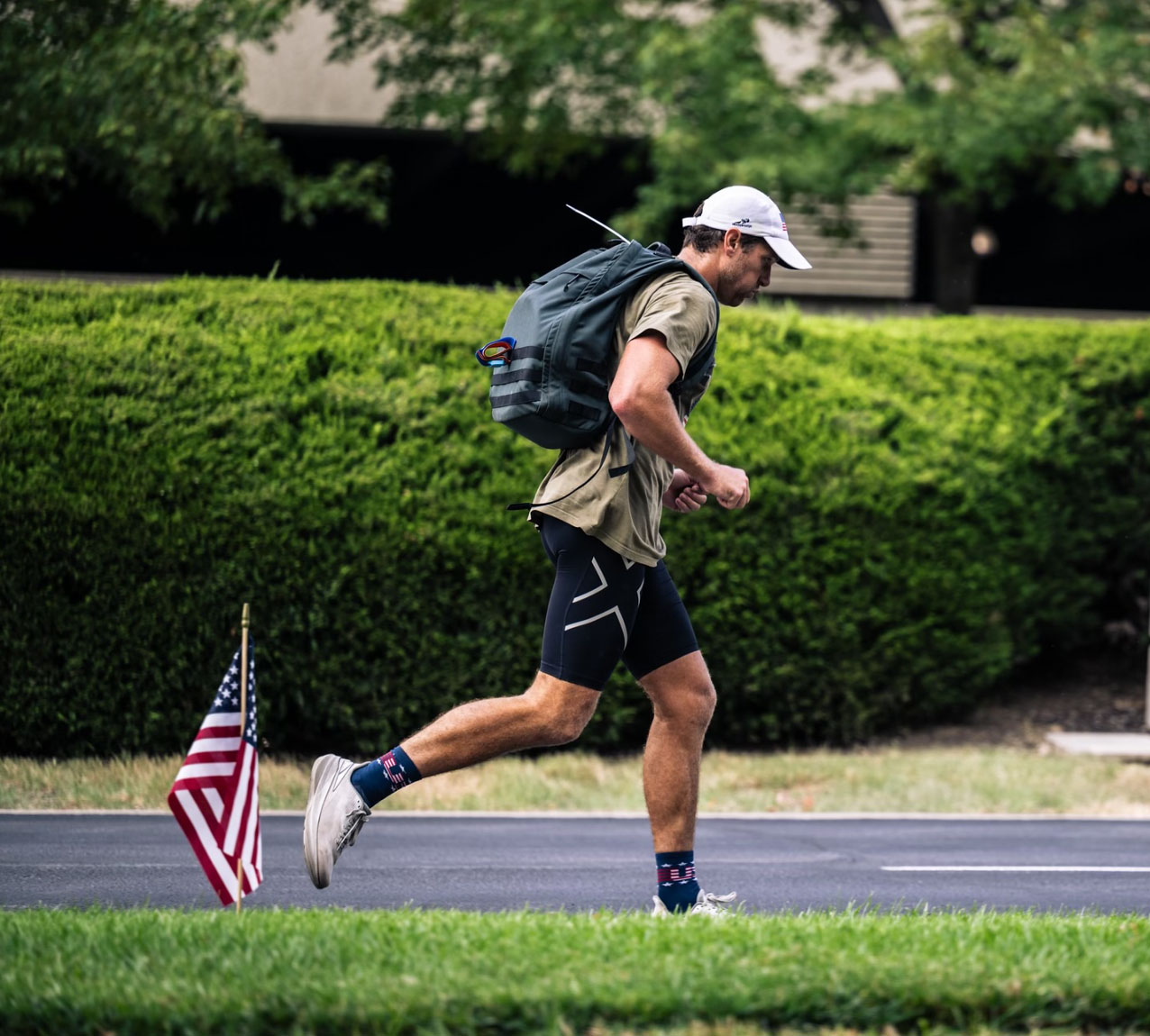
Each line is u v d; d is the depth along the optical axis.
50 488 35.00
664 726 17.72
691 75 52.91
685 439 16.17
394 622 36.50
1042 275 79.19
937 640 41.09
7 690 35.09
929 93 54.22
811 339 43.00
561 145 57.69
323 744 37.56
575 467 16.75
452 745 16.64
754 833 29.70
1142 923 16.38
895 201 71.56
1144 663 47.06
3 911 17.27
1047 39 51.91
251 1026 12.22
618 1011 12.51
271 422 36.41
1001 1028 12.95
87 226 66.56
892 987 12.98
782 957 13.79
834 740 40.66
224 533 35.59
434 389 37.59
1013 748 40.69
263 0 44.53
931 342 44.53
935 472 40.56
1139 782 35.91
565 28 51.78
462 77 55.62
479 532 36.72
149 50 42.28
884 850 28.05
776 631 39.28
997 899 23.67
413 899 22.91
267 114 62.09
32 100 42.78
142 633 35.44
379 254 70.88
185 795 15.84
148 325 37.41
